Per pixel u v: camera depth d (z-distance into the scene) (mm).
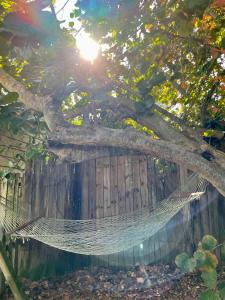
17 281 3402
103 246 3729
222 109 3477
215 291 1567
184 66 3160
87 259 4617
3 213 3924
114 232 3703
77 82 2248
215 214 4309
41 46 1938
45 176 4777
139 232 3699
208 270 1562
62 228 3828
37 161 4734
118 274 4395
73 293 4129
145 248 4488
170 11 2461
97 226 3797
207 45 2750
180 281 4059
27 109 2541
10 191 4469
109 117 2938
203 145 2053
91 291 4137
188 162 1931
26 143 3898
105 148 4672
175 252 4391
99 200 4637
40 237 3648
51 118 2010
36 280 4504
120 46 3031
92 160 4723
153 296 3881
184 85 3297
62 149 2893
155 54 2945
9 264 3383
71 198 4703
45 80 2256
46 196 4727
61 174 4773
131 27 2648
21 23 1697
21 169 4359
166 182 4438
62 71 2148
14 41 1880
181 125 2311
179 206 3598
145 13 2445
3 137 3789
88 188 4695
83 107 2594
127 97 2363
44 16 1696
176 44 2922
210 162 1976
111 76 3053
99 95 2227
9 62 2664
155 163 4496
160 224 3766
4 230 4117
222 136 2941
